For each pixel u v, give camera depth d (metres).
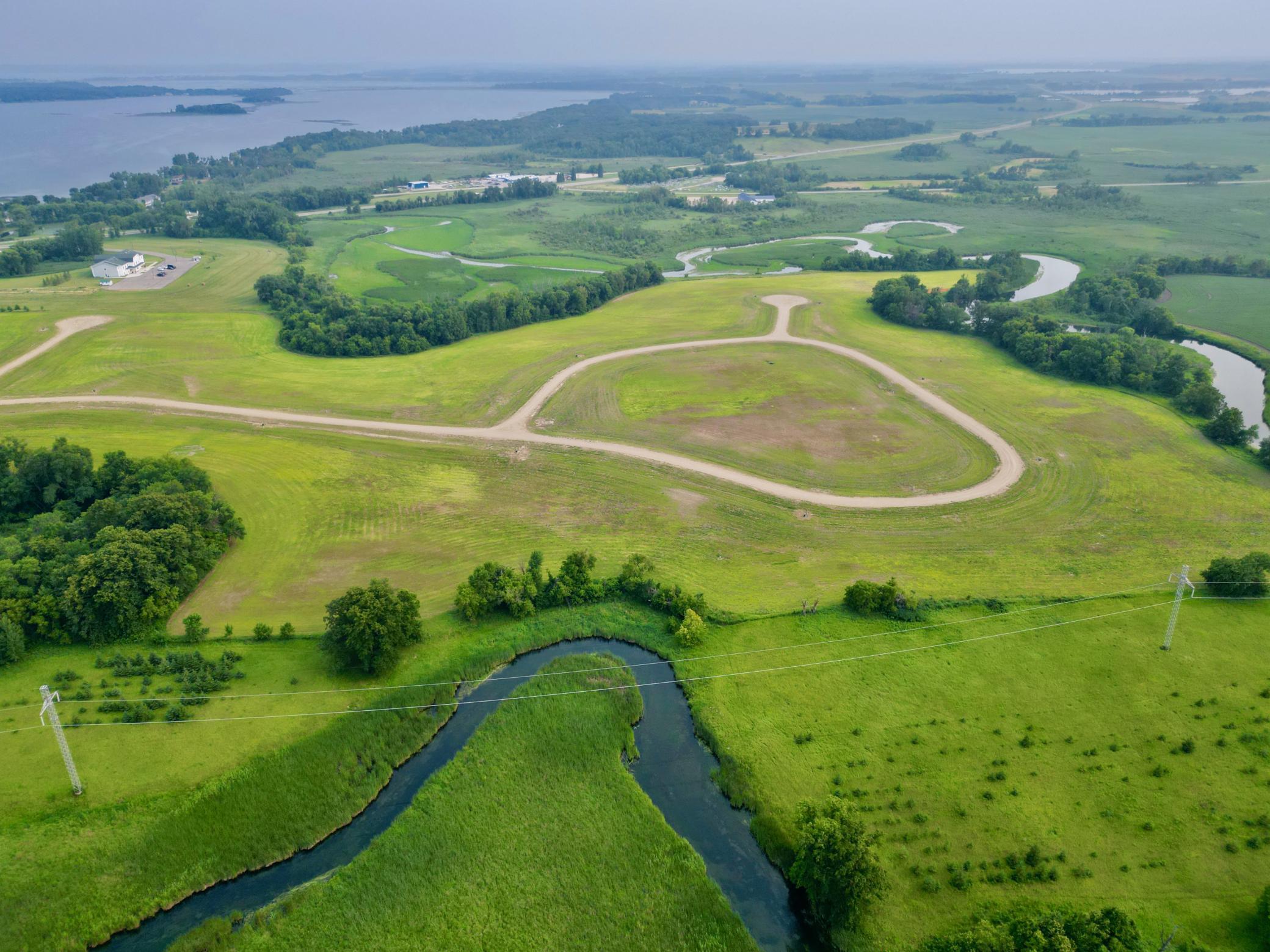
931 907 63.94
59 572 93.31
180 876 67.06
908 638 94.25
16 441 127.81
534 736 81.62
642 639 95.62
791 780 75.94
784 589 104.19
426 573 107.69
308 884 67.00
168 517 105.44
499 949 61.84
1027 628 95.62
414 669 89.12
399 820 72.50
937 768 76.62
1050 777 75.50
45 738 77.88
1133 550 113.25
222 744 77.81
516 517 122.12
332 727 80.56
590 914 64.56
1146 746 78.94
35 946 61.47
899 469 137.25
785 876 68.56
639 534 117.38
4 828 68.44
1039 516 122.62
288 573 107.38
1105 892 64.81
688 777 78.19
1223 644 92.69
